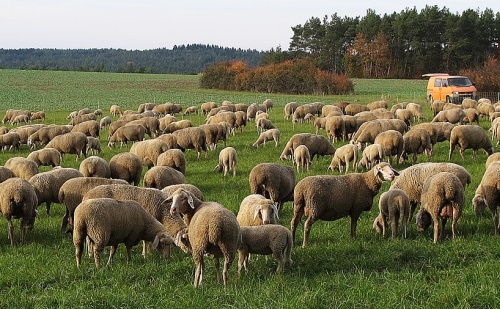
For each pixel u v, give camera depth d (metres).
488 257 12.09
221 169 23.44
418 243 13.38
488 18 122.56
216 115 36.47
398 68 132.00
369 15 142.75
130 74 166.38
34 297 10.62
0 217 17.06
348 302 9.88
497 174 14.31
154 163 23.28
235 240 11.13
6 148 32.53
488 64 80.50
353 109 40.41
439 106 42.38
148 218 13.00
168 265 12.36
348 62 134.00
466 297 9.71
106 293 10.64
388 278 11.05
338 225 15.65
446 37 122.25
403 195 14.09
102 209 12.05
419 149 24.39
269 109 57.44
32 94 92.81
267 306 9.80
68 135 27.50
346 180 14.16
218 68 109.44
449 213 13.70
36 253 13.66
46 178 16.62
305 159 23.45
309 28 147.12
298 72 94.62
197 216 11.39
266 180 16.92
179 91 101.50
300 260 12.62
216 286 11.10
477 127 24.50
